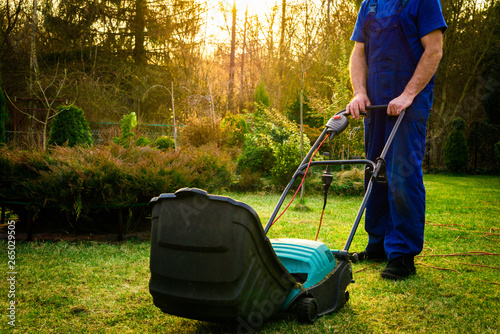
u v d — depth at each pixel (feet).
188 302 6.34
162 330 7.32
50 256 11.85
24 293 8.96
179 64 72.84
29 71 59.52
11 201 13.96
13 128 51.03
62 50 67.56
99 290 9.27
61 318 7.79
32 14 62.64
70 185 13.32
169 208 6.48
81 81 60.85
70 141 28.09
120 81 68.49
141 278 10.16
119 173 13.94
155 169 14.42
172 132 47.70
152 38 71.05
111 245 13.39
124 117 30.37
